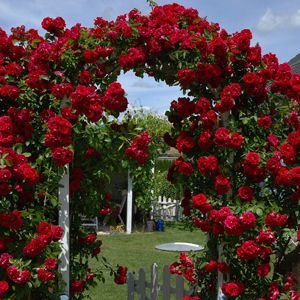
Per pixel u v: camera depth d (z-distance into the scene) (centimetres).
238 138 395
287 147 395
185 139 419
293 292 409
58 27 430
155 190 1441
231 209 397
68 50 412
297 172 388
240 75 419
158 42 409
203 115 405
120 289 736
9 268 365
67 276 425
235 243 404
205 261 436
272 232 391
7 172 364
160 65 426
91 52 408
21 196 411
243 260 419
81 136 448
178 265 488
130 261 968
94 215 493
